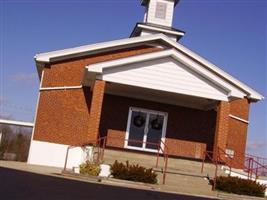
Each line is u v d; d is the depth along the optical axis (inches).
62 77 1085.1
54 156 1053.2
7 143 1973.4
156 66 931.3
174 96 1052.5
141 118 1120.8
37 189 518.6
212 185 795.4
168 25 1333.7
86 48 1094.4
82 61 1101.7
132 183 725.3
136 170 752.3
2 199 441.7
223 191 776.3
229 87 933.8
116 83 936.3
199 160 1029.8
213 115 1147.9
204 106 1122.7
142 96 1117.1
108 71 911.0
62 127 1067.3
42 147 1053.8
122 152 900.6
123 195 553.3
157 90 986.7
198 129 1137.4
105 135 1095.0
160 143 1090.7
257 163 967.0
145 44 1149.1
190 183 799.7
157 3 1346.0
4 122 1151.6
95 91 900.6
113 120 1105.4
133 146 1104.8
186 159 1012.5
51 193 502.9
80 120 1074.7
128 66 919.7
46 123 1064.2
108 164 804.6
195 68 932.6
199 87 941.8
